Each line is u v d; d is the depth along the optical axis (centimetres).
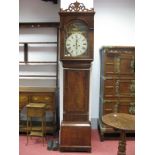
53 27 457
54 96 414
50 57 462
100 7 457
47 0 438
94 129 473
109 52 400
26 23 439
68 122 351
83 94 347
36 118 451
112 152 353
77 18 329
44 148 366
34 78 465
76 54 337
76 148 348
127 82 405
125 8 457
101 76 437
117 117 316
